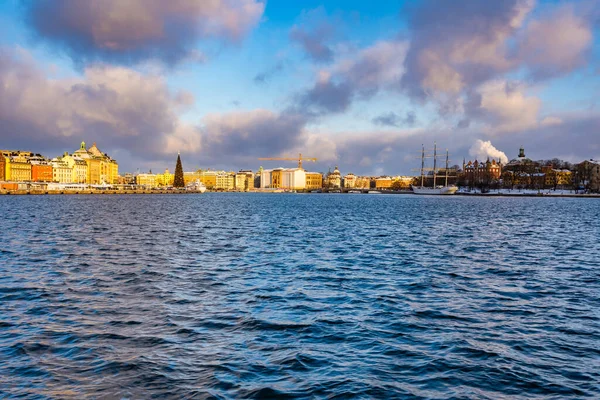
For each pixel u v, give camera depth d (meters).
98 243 49.31
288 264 36.59
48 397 13.95
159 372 15.69
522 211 126.19
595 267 36.53
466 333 19.97
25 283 28.89
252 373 15.67
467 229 70.12
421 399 14.01
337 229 68.56
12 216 90.25
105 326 20.47
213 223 78.75
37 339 18.73
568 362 16.92
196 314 22.36
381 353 17.55
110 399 13.85
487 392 14.53
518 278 31.89
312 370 15.95
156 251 43.62
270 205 168.25
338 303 24.61
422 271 34.16
